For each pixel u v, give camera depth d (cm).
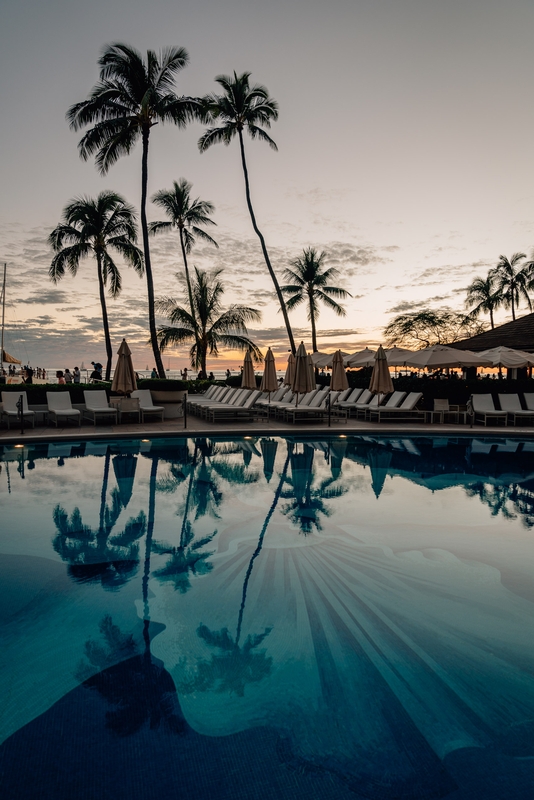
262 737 243
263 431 1320
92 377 2589
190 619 364
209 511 641
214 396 2053
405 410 1584
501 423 1595
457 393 1931
